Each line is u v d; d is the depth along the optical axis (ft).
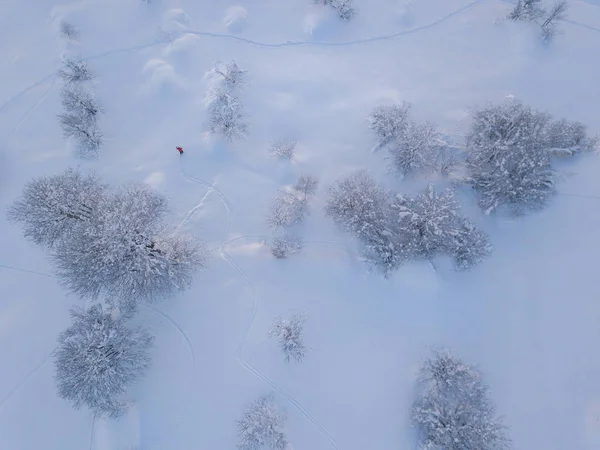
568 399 76.59
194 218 84.53
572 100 92.63
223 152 87.51
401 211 76.79
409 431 73.67
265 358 77.25
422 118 89.56
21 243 85.10
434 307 79.87
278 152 85.30
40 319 81.51
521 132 77.20
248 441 70.69
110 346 69.41
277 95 91.25
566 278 82.74
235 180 86.84
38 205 74.90
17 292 82.94
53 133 90.74
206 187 86.84
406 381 76.23
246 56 94.43
